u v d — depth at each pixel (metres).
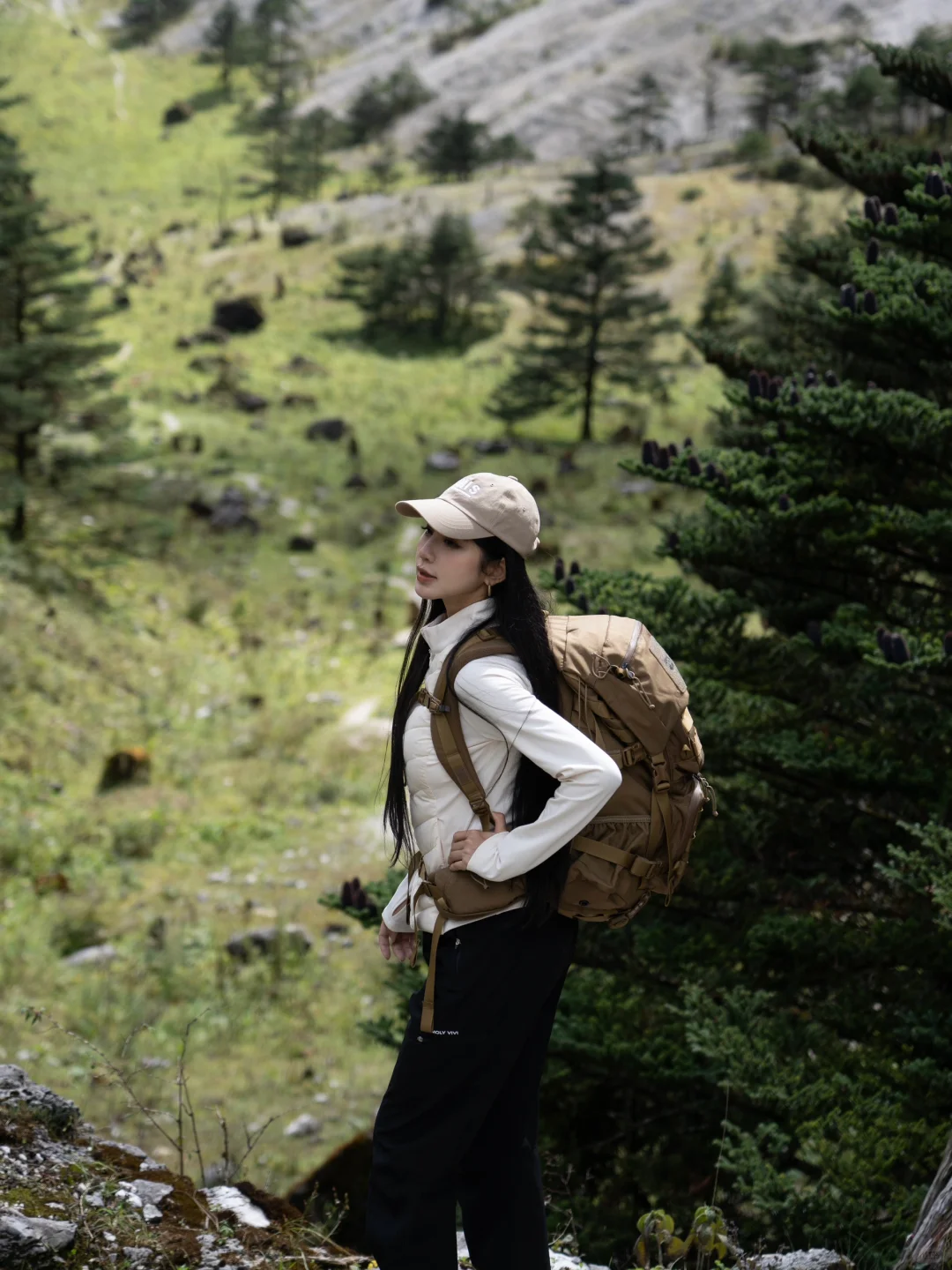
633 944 6.29
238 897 14.57
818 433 6.03
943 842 4.69
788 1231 4.34
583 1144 6.42
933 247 5.96
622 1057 5.56
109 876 14.95
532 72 126.44
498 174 104.69
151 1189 3.00
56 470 25.19
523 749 2.09
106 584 25.48
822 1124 4.67
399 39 147.12
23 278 24.17
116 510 29.27
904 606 6.39
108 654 22.22
